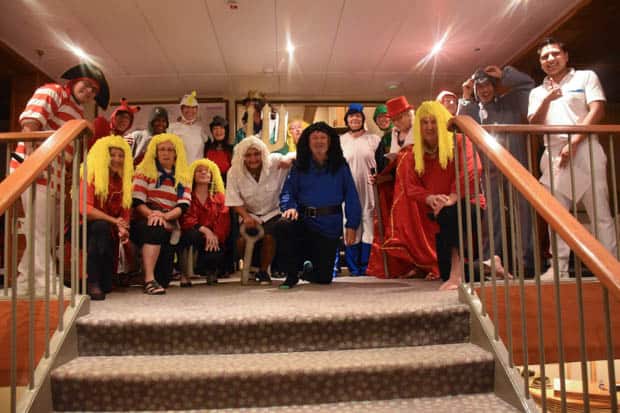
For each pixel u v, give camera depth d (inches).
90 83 114.1
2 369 84.6
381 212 157.2
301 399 74.6
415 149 118.9
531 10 187.9
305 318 84.5
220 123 181.9
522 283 74.7
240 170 133.6
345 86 267.4
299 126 175.3
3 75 227.0
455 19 195.3
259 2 181.5
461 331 89.0
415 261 142.1
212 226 145.2
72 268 85.7
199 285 141.2
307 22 196.7
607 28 189.8
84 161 91.1
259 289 125.5
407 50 222.8
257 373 74.1
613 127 98.6
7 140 85.6
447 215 113.1
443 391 77.5
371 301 99.0
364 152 174.2
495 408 72.5
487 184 83.4
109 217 112.8
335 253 132.3
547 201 64.1
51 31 198.8
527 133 97.9
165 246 129.3
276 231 125.0
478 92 148.9
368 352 83.1
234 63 234.5
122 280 135.3
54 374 73.5
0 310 85.0
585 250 53.6
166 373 73.4
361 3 182.9
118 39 207.3
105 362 79.0
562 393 64.8
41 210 101.7
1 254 216.1
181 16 190.2
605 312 52.3
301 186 131.4
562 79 125.4
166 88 264.2
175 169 130.6
